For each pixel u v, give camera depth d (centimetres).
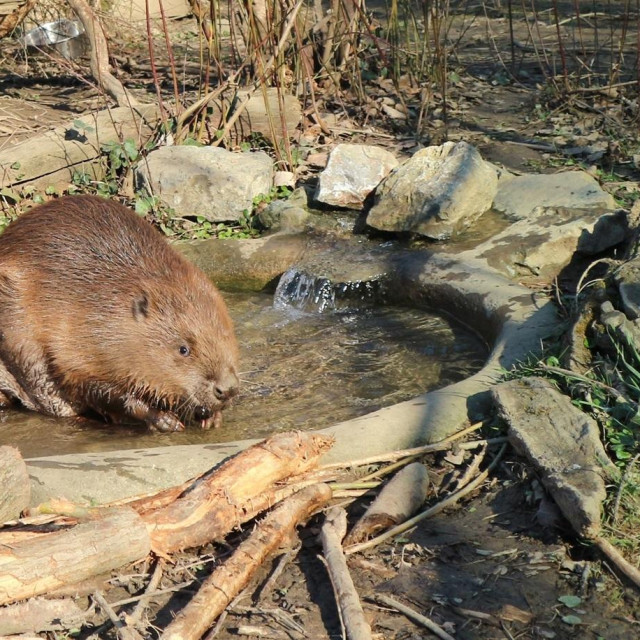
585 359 225
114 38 487
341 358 266
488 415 223
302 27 394
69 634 179
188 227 327
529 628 176
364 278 292
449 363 259
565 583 184
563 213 296
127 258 251
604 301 233
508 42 481
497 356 240
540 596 182
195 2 365
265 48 384
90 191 340
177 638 174
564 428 209
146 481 207
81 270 250
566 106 384
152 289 245
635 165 331
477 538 194
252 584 188
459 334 272
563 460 202
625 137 355
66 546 183
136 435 247
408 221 303
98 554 184
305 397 249
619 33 479
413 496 201
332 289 293
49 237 255
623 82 403
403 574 188
